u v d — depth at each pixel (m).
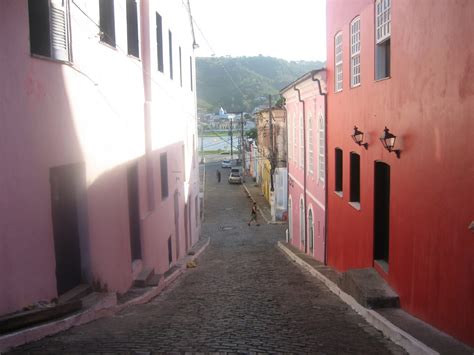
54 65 6.92
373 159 10.01
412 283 7.67
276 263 16.78
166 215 14.56
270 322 7.71
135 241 11.53
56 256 7.44
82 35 7.90
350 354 5.92
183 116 19.23
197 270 15.55
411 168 7.72
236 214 36.16
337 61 13.48
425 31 7.09
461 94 5.98
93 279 8.22
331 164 14.33
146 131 12.42
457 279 6.12
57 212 7.45
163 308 8.98
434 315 6.83
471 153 5.75
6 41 5.74
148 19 12.32
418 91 7.39
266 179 41.88
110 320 7.59
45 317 6.37
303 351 5.96
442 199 6.57
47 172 6.73
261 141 45.00
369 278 9.31
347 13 11.98
